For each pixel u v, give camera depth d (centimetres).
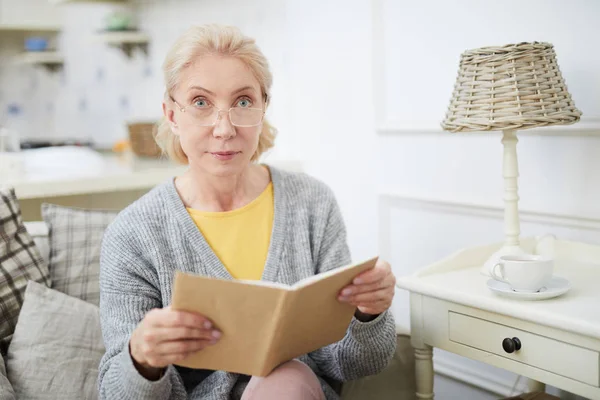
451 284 139
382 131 208
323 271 144
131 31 369
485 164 178
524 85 132
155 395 113
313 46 232
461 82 139
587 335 112
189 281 96
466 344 134
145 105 376
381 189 212
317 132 235
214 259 135
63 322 154
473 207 183
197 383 137
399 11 198
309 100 237
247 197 144
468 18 178
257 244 141
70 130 420
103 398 121
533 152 167
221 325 103
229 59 128
